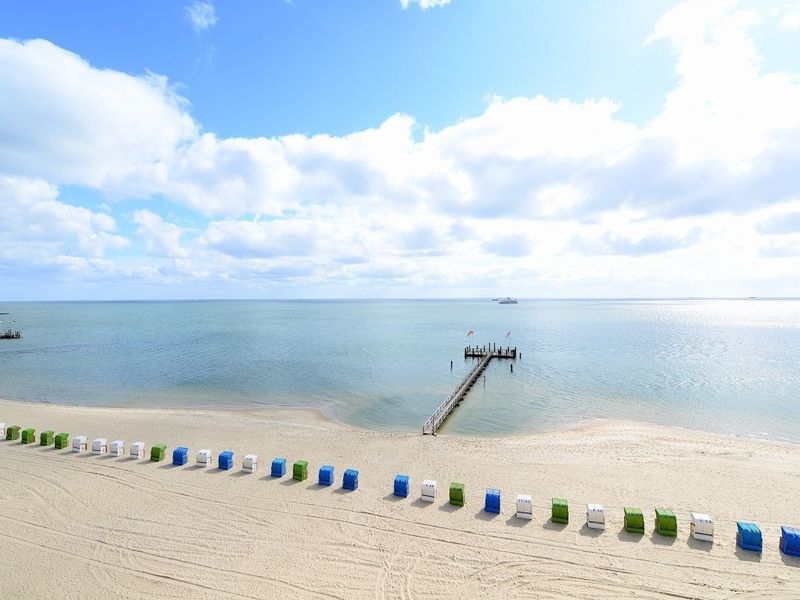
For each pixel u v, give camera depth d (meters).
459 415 35.38
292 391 43.62
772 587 13.04
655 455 24.12
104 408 36.66
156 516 17.39
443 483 20.41
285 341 86.19
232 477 20.97
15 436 26.17
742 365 56.59
